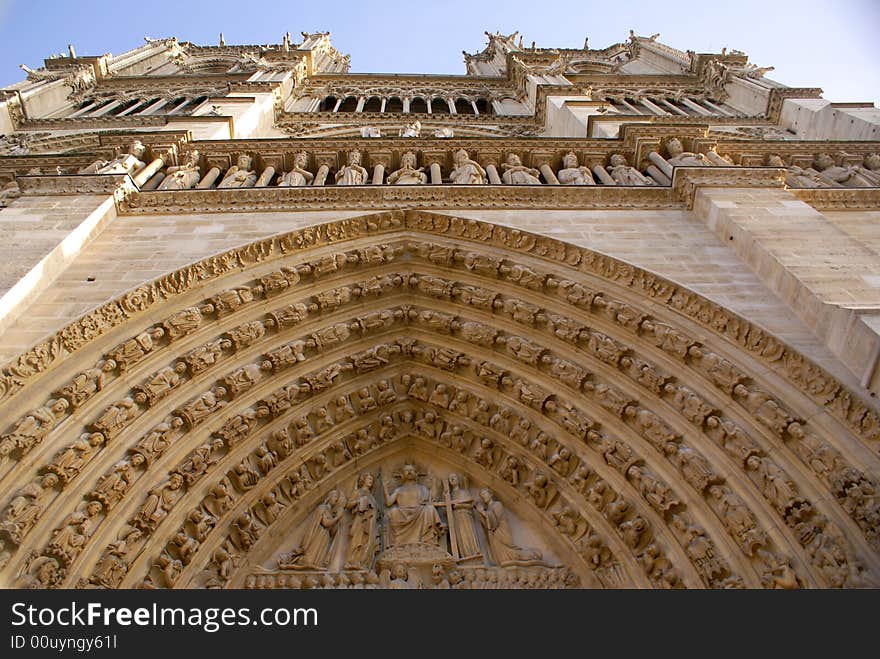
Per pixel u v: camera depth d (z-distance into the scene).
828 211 15.30
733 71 38.00
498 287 13.48
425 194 14.95
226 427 11.12
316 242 13.66
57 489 9.05
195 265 12.05
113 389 10.39
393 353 13.51
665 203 14.87
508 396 12.68
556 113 29.42
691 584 9.27
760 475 9.25
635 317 11.66
